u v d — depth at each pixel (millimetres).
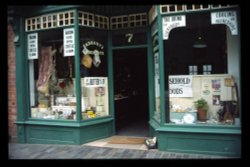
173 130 5969
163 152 6051
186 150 5934
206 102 6156
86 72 7172
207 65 6223
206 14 5992
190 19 6062
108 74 7648
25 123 7336
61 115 7180
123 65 8656
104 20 7473
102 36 7508
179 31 6246
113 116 7637
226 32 6098
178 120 6215
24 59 7422
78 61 6848
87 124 6875
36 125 7230
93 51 7324
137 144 6746
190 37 6250
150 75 7172
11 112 7594
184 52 6254
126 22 7402
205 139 5805
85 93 7145
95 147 6562
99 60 7465
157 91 6812
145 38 7281
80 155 5965
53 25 7047
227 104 6031
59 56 7258
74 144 6809
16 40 7363
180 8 5965
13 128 7574
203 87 6184
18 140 7395
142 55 9016
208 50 6223
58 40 7246
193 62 6258
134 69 9617
